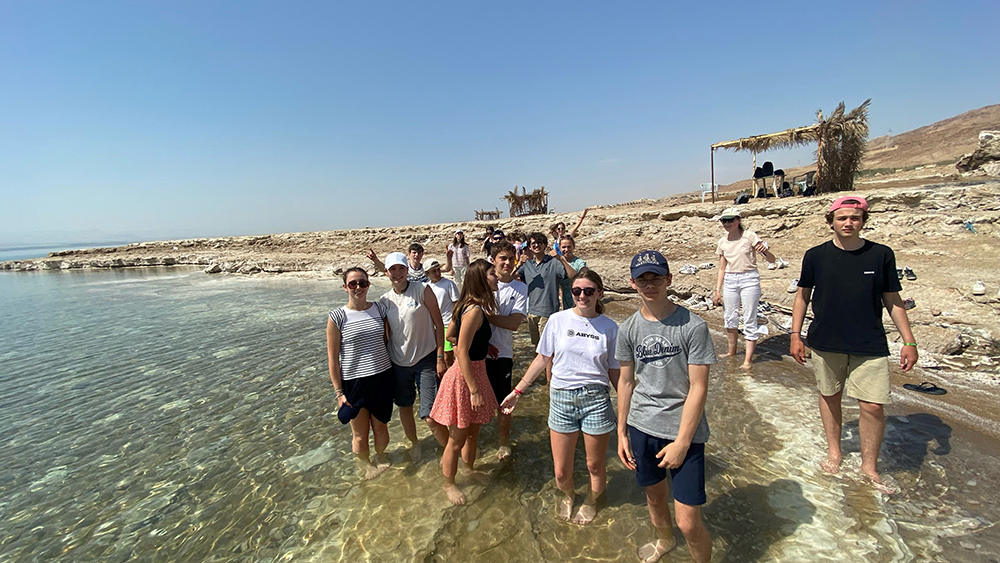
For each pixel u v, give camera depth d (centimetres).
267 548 328
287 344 906
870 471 351
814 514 320
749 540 301
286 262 2381
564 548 308
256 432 521
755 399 509
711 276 981
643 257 265
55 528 362
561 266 590
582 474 396
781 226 1259
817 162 1544
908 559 275
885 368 332
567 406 313
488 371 420
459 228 2450
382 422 413
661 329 264
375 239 2691
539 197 3058
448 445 360
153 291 1884
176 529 355
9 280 2855
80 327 1188
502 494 372
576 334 313
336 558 313
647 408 270
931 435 405
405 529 338
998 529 292
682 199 2731
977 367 522
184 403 620
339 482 407
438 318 411
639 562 290
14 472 452
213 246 3422
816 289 360
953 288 649
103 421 572
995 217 884
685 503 254
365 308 400
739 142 1758
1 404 650
